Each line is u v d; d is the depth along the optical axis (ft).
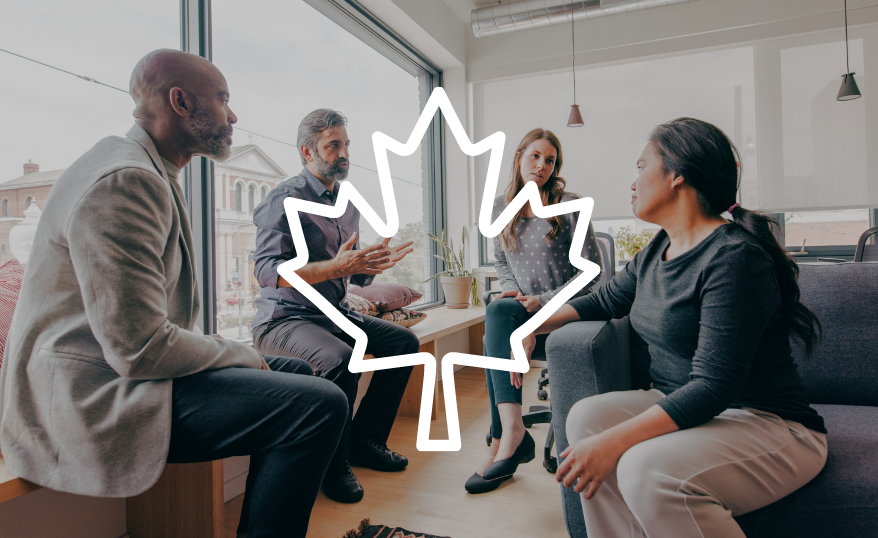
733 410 3.21
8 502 3.61
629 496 2.88
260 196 7.20
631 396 3.67
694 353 3.41
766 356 3.20
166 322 3.20
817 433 3.15
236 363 3.63
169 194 3.37
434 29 11.59
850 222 11.12
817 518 2.89
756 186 11.25
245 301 6.90
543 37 12.80
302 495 3.46
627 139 12.25
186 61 3.72
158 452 3.11
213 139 3.88
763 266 3.02
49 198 3.19
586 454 3.04
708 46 11.42
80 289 3.06
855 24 10.39
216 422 3.29
